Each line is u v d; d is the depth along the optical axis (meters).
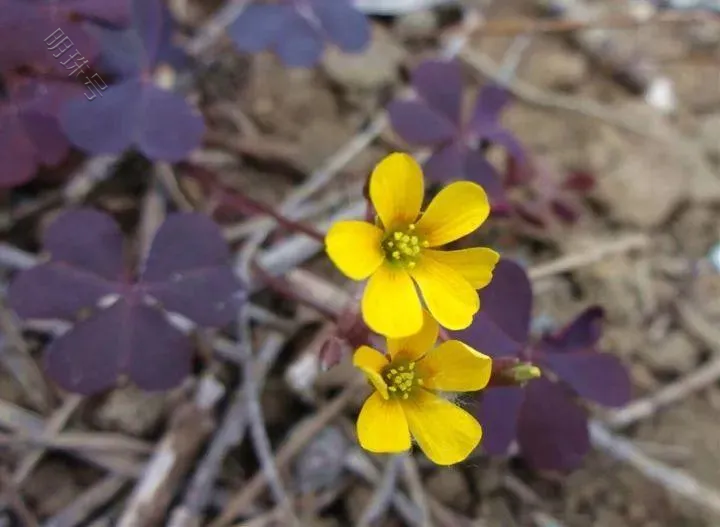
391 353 0.10
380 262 0.10
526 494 0.12
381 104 0.15
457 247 0.11
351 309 0.11
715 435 0.13
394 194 0.10
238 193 0.13
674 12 0.16
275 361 0.12
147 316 0.11
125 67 0.12
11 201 0.13
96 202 0.13
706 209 0.15
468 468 0.12
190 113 0.12
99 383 0.11
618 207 0.14
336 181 0.14
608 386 0.11
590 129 0.15
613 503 0.12
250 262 0.12
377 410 0.10
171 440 0.11
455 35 0.15
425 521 0.12
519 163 0.13
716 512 0.12
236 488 0.12
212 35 0.14
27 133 0.12
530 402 0.11
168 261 0.11
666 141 0.15
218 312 0.11
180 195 0.13
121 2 0.12
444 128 0.13
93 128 0.12
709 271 0.14
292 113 0.14
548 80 0.16
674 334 0.14
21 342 0.12
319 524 0.12
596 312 0.12
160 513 0.11
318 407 0.12
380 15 0.15
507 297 0.11
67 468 0.12
